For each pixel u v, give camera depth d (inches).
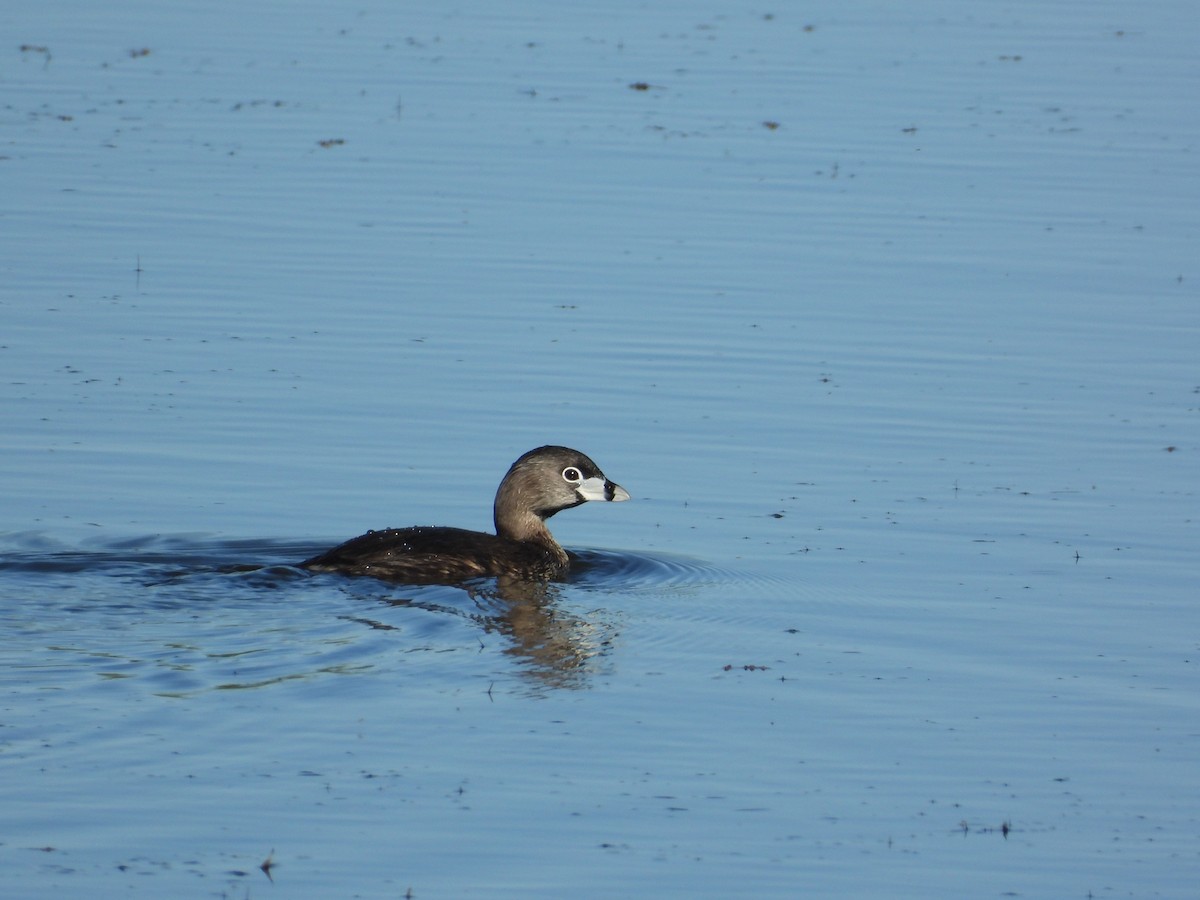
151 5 1907.0
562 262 1126.4
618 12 1946.4
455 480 796.0
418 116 1473.9
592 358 962.7
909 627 640.4
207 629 597.9
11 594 625.6
